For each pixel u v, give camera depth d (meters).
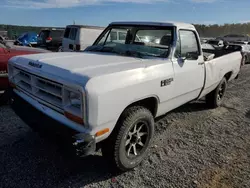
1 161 2.98
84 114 2.21
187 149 3.58
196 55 3.76
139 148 3.03
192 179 2.85
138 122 2.83
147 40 3.79
